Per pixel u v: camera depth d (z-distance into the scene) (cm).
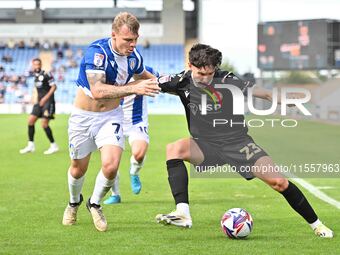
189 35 8575
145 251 962
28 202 1459
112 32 1034
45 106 2703
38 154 2672
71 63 7519
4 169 2161
